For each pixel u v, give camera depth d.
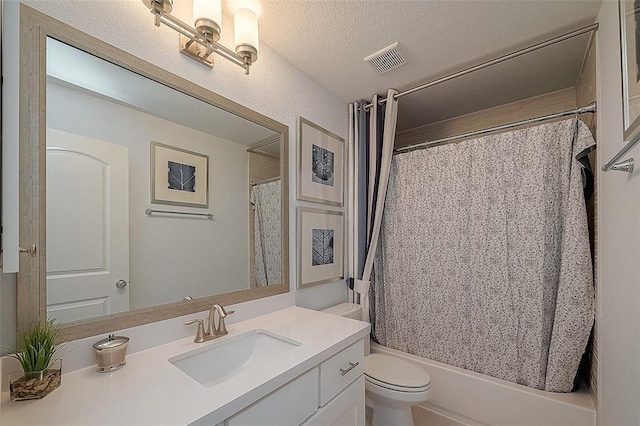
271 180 1.59
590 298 1.48
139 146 1.06
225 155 1.37
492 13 1.36
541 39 1.55
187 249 1.20
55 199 0.85
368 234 2.15
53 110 0.86
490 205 1.81
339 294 2.15
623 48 0.91
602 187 1.32
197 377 1.04
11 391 0.70
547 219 1.63
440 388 1.86
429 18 1.39
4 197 0.61
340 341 1.12
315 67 1.80
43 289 0.82
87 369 0.88
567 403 1.46
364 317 2.08
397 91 2.10
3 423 0.62
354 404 1.21
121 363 0.90
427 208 2.06
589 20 1.41
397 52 1.65
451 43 1.58
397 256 2.18
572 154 1.57
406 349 2.11
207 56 1.24
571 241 1.53
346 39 1.54
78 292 0.89
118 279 0.99
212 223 1.30
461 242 1.91
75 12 0.90
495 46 1.61
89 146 0.93
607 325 1.22
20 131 0.79
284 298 1.62
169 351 1.03
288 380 0.88
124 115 1.02
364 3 1.29
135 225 1.04
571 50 1.63
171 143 1.16
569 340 1.51
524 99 2.25
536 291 1.64
